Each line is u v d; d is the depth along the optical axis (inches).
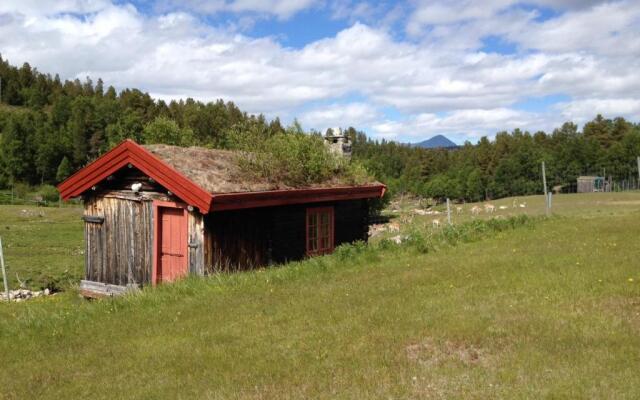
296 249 666.2
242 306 410.0
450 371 254.2
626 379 231.1
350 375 259.9
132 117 4227.4
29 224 1802.4
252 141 690.2
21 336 390.3
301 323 354.9
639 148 3700.8
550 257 509.0
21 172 4025.6
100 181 602.5
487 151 4584.2
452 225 802.2
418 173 4628.4
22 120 5007.4
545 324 307.4
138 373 294.4
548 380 235.9
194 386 266.7
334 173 757.3
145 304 450.0
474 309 347.6
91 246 628.4
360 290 433.4
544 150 4165.8
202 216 547.8
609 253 508.4
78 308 460.4
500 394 225.5
